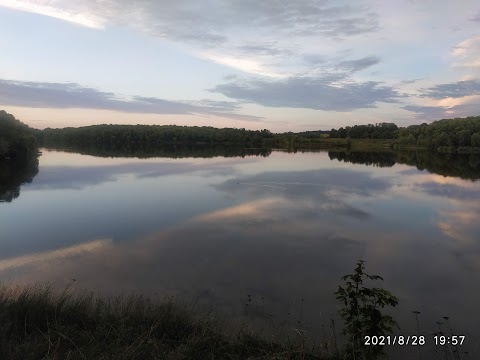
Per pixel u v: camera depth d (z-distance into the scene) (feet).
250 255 43.42
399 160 213.25
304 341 20.29
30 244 48.26
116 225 58.13
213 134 469.57
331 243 49.06
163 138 453.99
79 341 18.15
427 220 63.36
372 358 16.88
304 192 93.35
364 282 35.68
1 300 22.36
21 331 18.90
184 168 151.43
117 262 40.86
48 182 107.55
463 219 64.34
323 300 30.94
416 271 39.19
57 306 21.88
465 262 42.14
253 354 18.25
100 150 307.99
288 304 29.86
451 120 362.12
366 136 473.67
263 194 89.30
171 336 20.01
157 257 42.57
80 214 66.23
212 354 17.49
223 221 60.80
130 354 16.56
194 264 40.14
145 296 30.76
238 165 169.89
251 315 27.27
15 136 190.39
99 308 22.67
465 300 31.71
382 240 50.80
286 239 50.52
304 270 38.60
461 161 207.62
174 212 67.87
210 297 31.07
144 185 101.86
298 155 257.96
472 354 21.89
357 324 17.31
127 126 488.44
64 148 344.49
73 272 37.60
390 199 84.23
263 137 494.18
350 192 94.07
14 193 88.84
